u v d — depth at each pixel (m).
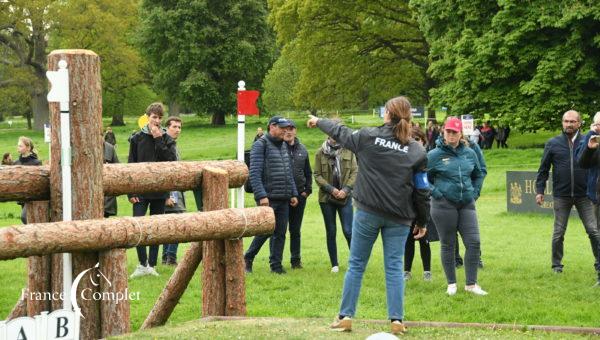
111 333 7.43
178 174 8.41
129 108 75.88
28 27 64.88
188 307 9.79
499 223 19.16
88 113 7.49
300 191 12.46
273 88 64.19
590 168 10.78
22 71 66.38
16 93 69.56
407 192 7.09
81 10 66.31
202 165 8.63
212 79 67.19
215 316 8.27
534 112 36.38
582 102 36.38
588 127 36.72
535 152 36.94
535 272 11.98
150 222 7.49
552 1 35.62
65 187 7.30
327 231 12.34
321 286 11.03
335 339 6.93
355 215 7.21
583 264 12.83
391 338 6.34
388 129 7.15
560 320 8.75
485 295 10.15
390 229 7.15
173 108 84.94
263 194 11.82
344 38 50.72
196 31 64.50
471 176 10.44
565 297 10.03
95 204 7.55
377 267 12.78
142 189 8.20
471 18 37.78
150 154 11.28
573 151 11.57
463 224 10.23
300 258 13.00
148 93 77.75
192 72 64.94
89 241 7.09
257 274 12.04
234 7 64.06
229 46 64.31
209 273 8.52
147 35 66.00
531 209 20.44
